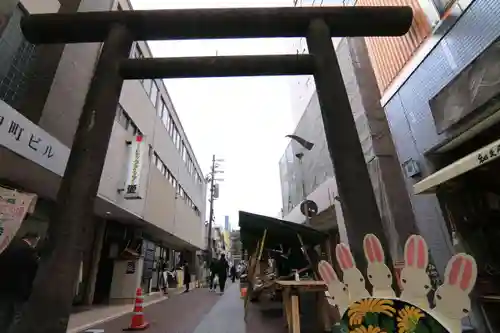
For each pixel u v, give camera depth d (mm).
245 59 2361
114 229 10875
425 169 4688
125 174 8844
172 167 15680
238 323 5664
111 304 9930
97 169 1773
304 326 4676
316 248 6371
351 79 7496
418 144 4863
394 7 2408
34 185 6336
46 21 2355
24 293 3119
